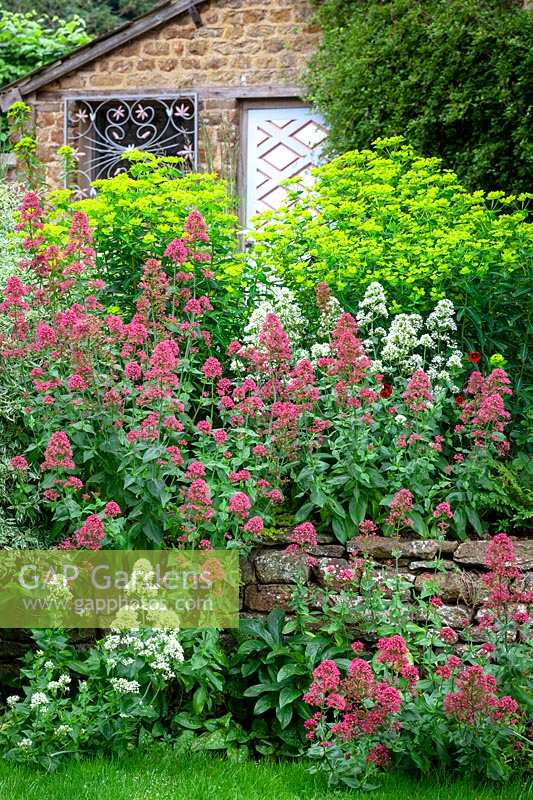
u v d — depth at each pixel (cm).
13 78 1415
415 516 517
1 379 511
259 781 423
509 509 548
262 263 656
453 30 944
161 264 626
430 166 767
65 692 480
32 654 483
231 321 623
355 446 508
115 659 441
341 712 455
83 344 499
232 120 1183
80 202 643
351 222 667
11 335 523
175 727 463
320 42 1155
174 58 1195
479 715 407
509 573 433
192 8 1177
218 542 482
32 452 508
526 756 429
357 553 498
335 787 414
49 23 1834
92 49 1202
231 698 478
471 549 512
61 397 489
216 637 463
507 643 443
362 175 738
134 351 548
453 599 503
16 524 496
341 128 1016
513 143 929
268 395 517
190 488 455
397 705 398
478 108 933
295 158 1181
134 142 1259
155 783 414
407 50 972
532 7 1007
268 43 1171
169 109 1198
